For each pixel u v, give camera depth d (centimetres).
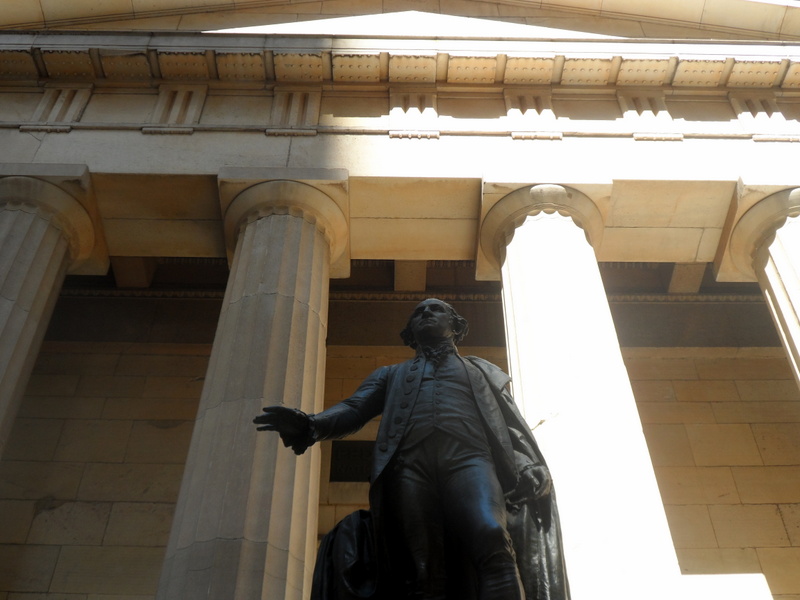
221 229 1440
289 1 1781
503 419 512
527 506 472
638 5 1786
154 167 1395
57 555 1535
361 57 1545
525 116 1523
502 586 410
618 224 1447
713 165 1434
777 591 1519
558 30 1750
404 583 449
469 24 1748
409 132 1475
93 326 1892
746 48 1579
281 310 1173
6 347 1154
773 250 1343
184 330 1894
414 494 468
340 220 1383
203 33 1563
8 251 1255
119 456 1677
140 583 1506
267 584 884
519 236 1319
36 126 1473
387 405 520
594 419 1034
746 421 1770
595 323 1172
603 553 905
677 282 1952
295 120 1500
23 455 1669
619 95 1576
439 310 582
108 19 1745
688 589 918
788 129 1510
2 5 1703
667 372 1853
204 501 954
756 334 1911
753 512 1628
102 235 1448
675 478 1678
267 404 1043
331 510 1641
